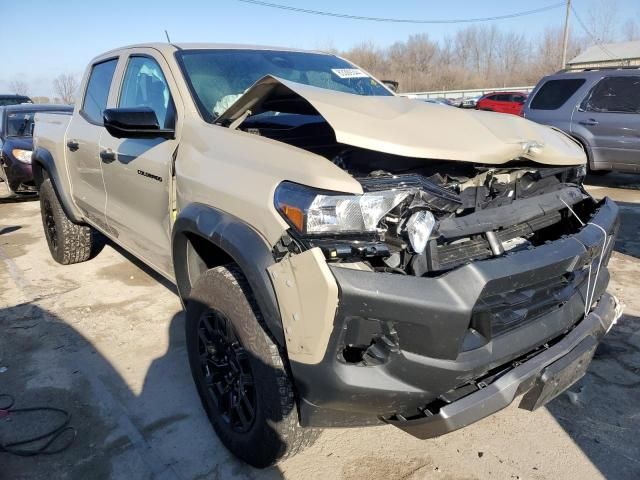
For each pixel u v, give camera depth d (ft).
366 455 7.87
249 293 6.84
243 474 7.52
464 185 7.27
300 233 5.87
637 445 7.89
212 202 7.38
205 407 8.23
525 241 7.70
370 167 6.98
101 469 7.66
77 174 13.38
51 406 9.12
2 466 7.72
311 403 6.15
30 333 11.79
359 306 5.49
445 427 5.91
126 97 11.18
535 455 7.76
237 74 10.07
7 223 23.04
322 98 7.06
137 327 11.99
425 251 6.01
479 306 5.84
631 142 24.48
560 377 6.57
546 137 8.12
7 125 27.37
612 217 7.99
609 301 8.05
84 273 15.61
